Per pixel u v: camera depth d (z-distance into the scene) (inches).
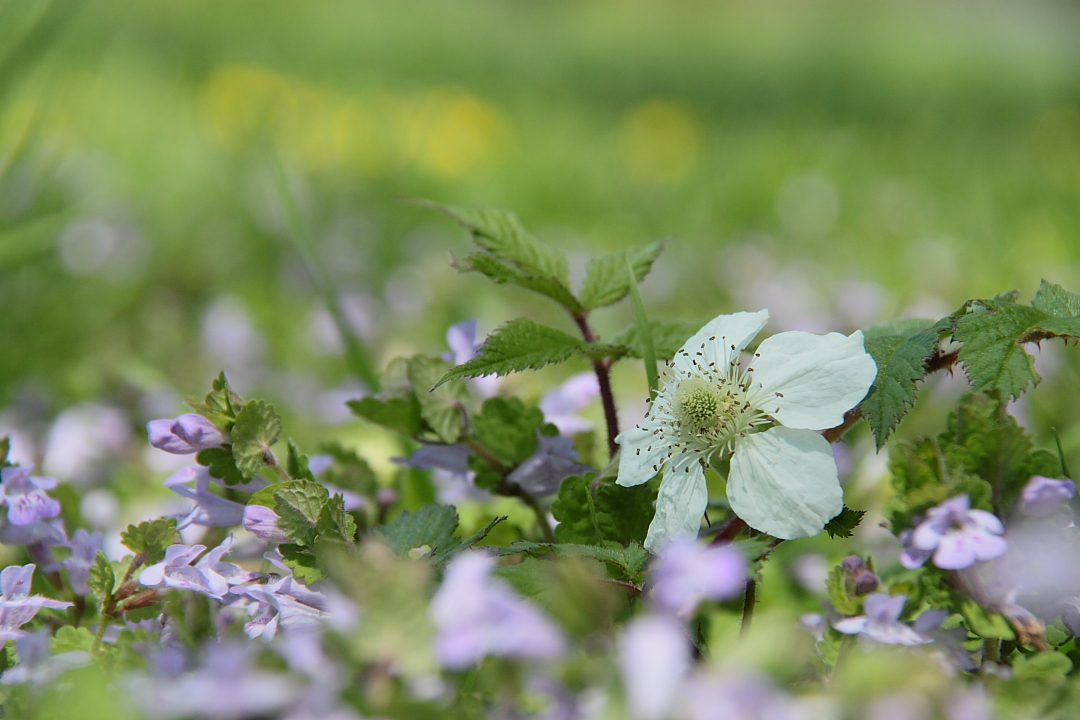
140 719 12.0
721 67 133.9
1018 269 38.0
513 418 15.3
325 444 16.2
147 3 124.3
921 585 12.8
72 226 31.8
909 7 206.1
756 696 11.2
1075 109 99.1
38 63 27.3
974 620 12.6
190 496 14.1
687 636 13.2
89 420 20.6
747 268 40.2
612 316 34.5
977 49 158.9
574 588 12.0
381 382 15.5
